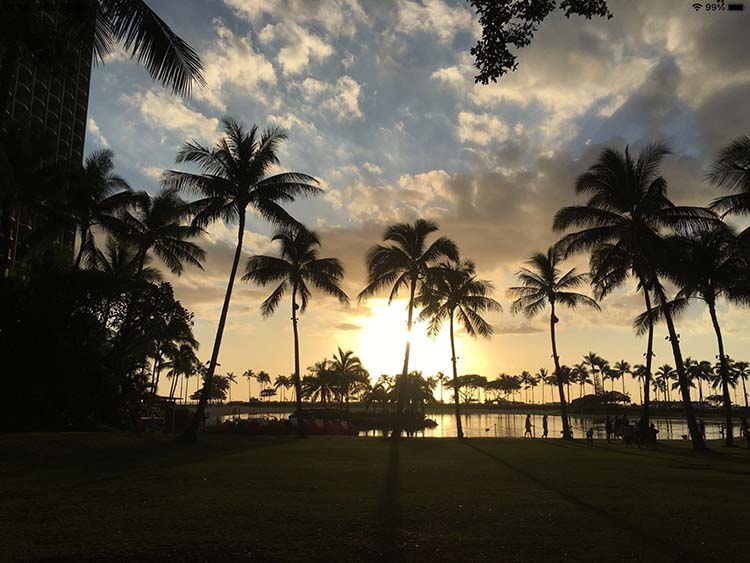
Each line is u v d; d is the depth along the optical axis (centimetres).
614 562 691
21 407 2705
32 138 2978
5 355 2725
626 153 2898
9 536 785
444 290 3922
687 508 1050
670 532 847
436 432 6656
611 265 3266
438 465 1797
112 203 3516
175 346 4762
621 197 2842
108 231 3616
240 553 714
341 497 1130
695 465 1922
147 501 1058
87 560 679
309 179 2922
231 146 2834
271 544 757
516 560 698
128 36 1060
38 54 1391
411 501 1095
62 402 2783
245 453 2138
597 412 13375
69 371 2786
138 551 716
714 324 3366
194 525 859
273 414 11388
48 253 3575
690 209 2777
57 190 3061
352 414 8488
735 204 2631
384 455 2141
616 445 3127
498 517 948
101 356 3045
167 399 4244
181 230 3684
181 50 1086
